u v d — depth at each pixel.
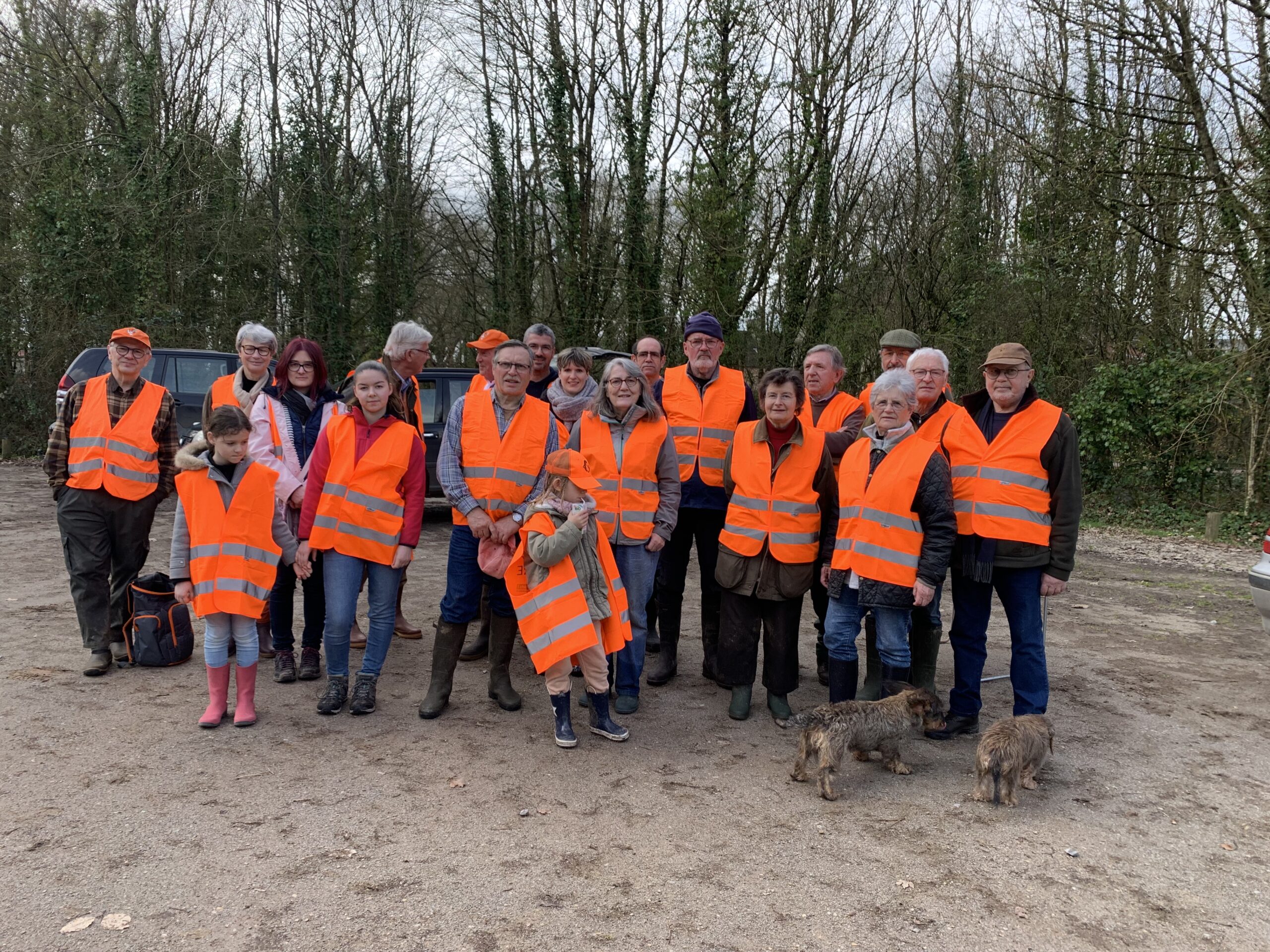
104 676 5.00
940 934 2.76
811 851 3.28
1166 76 13.80
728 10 16.70
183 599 4.29
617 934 2.71
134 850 3.13
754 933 2.74
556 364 5.60
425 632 6.29
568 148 19.08
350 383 9.88
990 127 18.38
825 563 4.59
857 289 19.70
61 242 18.16
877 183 20.11
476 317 24.84
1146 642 6.74
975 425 4.46
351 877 3.00
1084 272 16.02
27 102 19.11
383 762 3.98
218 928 2.68
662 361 5.68
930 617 4.79
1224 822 3.61
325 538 4.39
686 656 6.00
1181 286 14.25
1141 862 3.26
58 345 18.11
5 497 12.48
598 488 4.26
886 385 4.18
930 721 4.07
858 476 4.28
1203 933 2.80
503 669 4.79
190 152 19.94
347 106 22.48
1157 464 14.79
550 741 4.33
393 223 23.44
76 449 4.92
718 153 17.19
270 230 21.12
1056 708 5.04
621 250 19.11
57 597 6.80
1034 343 16.91
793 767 3.93
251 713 4.36
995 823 3.55
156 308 18.88
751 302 18.52
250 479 4.28
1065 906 2.94
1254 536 12.88
